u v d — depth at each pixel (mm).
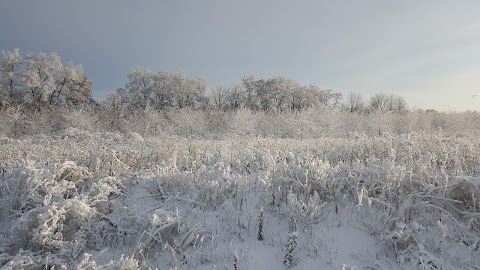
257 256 4535
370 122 20906
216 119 22984
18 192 5344
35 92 40656
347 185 5902
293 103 53531
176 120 21500
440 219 5082
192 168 7137
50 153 8094
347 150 8289
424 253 4309
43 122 20375
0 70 39719
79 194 5129
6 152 8234
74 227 4711
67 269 4078
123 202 5641
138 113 22906
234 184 6012
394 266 4344
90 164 6492
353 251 4645
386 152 7844
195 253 4551
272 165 6785
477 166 6492
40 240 4203
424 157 6742
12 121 19531
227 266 4332
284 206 5375
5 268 3711
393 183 5594
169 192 6145
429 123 21625
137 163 7500
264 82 53750
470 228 4906
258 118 21969
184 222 5027
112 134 16516
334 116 20891
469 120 22047
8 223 5062
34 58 40656
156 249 4641
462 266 4258
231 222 5262
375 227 4934
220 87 49406
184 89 50375
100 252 4414
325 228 5035
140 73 51750
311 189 5875
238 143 10758
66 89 43500
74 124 19984
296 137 18344
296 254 4523
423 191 5422
